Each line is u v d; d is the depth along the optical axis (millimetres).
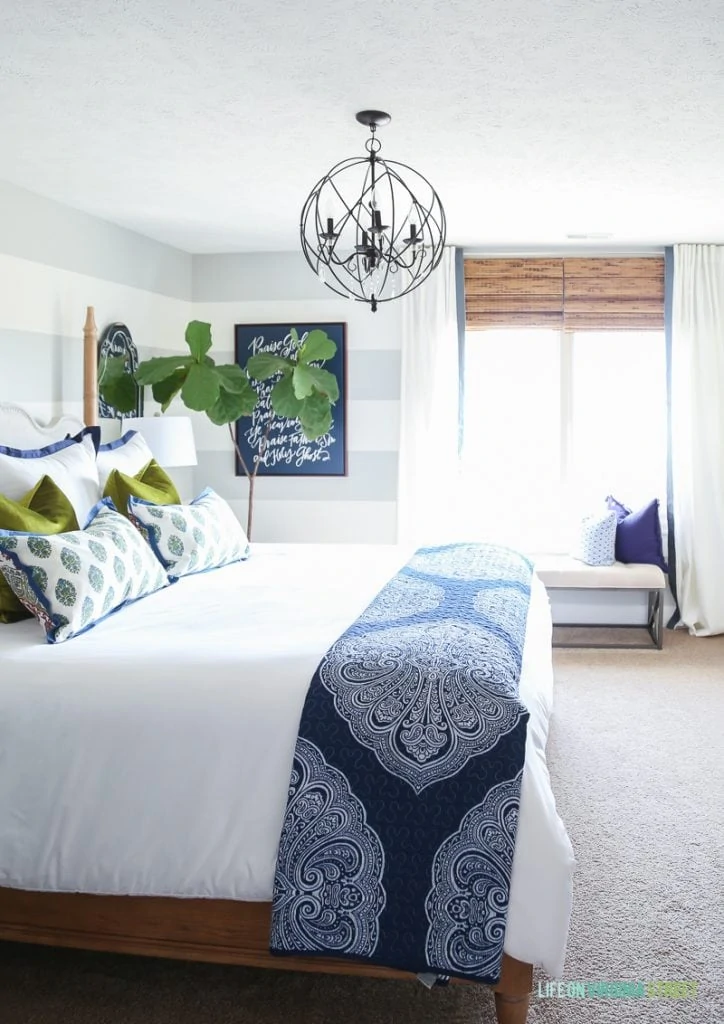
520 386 6008
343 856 2012
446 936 1958
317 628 2664
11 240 4242
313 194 3229
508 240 5625
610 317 5859
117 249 5148
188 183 4262
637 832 3047
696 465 5738
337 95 3092
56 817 2137
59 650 2455
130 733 2145
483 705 2105
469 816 2000
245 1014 2156
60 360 4625
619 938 2426
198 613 2916
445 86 3006
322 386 5414
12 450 3432
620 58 2775
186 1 2398
